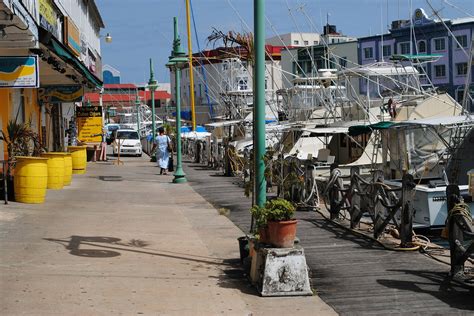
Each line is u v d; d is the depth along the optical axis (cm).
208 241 1244
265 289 837
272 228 851
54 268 952
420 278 941
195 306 786
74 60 1941
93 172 2997
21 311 736
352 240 1265
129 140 4669
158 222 1473
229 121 4109
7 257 1008
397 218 1302
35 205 1614
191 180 2659
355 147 2492
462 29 6300
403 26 6819
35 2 1460
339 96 2977
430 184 1375
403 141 1842
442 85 6450
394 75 2661
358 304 805
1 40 1391
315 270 998
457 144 1708
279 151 2395
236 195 2084
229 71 4828
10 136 1739
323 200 1822
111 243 1173
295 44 8306
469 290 869
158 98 10888
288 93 3347
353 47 7331
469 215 923
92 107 3897
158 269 980
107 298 805
